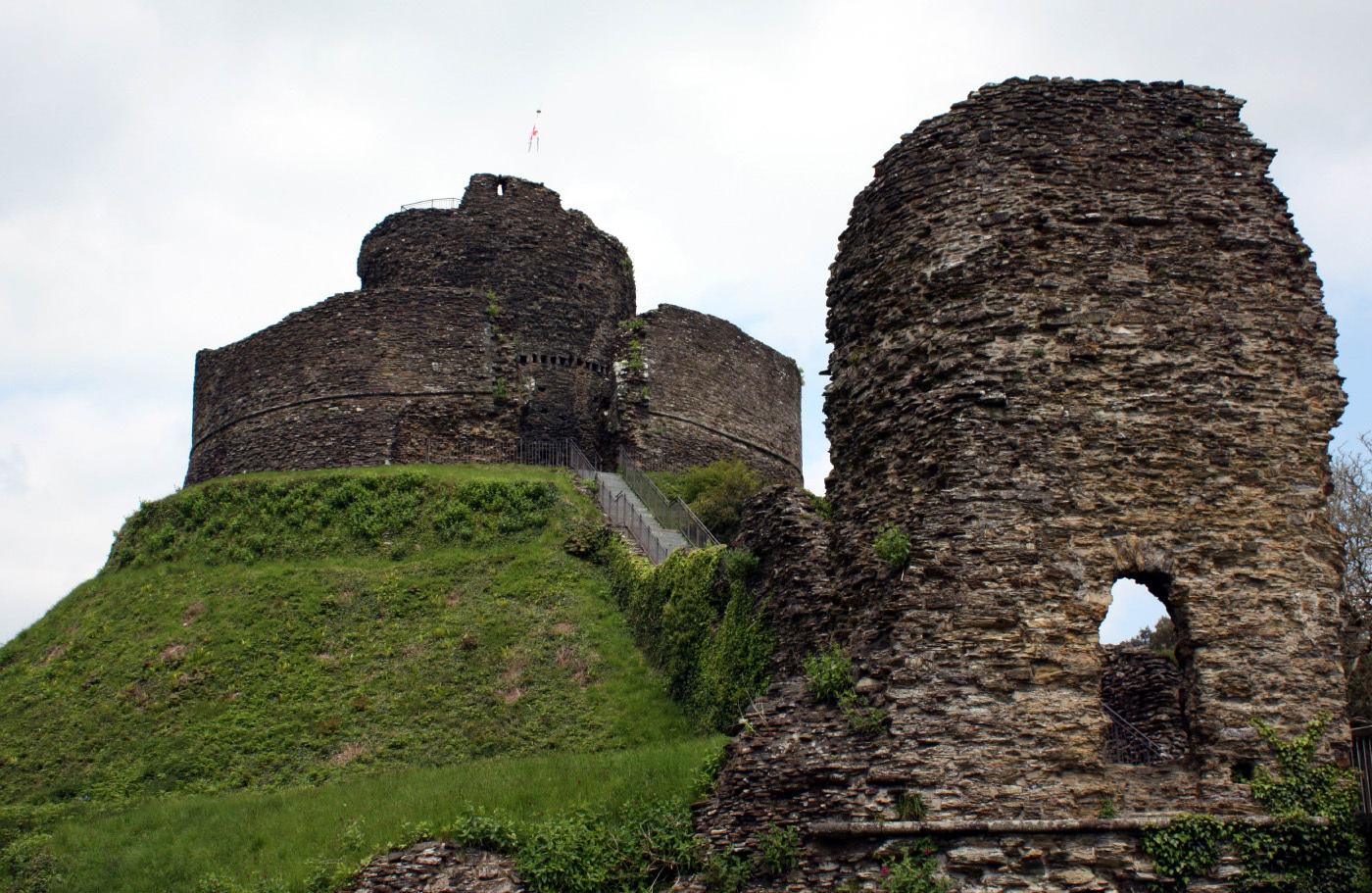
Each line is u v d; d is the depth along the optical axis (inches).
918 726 584.1
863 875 573.3
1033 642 588.7
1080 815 564.7
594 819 705.6
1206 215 659.4
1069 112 678.5
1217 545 606.9
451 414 1720.0
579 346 1958.7
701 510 1560.0
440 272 1920.5
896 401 655.8
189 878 767.7
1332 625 599.5
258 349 1827.0
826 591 848.9
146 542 1494.8
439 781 848.3
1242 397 629.9
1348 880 561.0
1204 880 558.6
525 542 1402.6
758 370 2070.6
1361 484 1190.9
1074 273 644.7
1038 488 609.9
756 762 637.9
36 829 938.1
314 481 1529.3
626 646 1175.0
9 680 1251.2
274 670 1179.3
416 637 1214.3
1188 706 593.3
